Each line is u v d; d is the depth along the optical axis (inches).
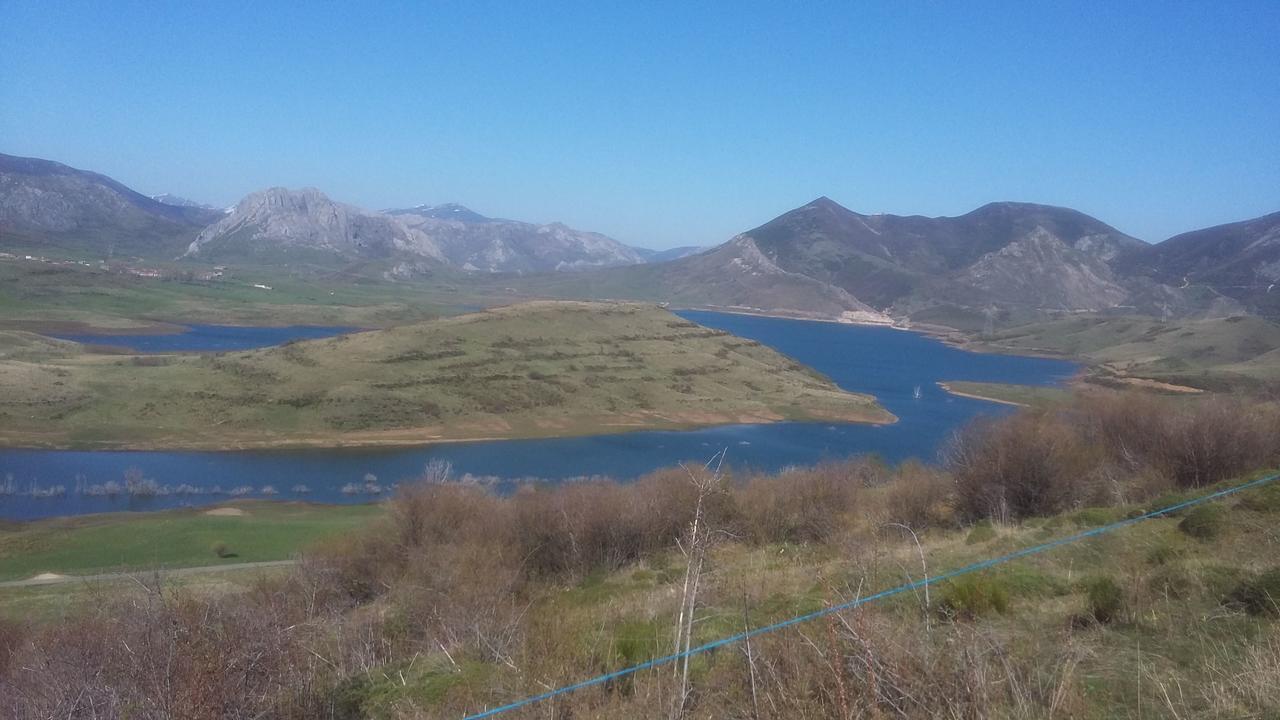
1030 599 268.2
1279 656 184.9
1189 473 581.0
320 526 1192.8
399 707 219.5
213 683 208.4
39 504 1475.1
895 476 932.0
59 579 861.2
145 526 1174.3
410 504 723.4
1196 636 215.6
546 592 459.8
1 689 247.8
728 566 382.0
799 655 192.7
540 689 209.0
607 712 190.7
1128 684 185.6
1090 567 313.0
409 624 349.1
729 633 233.1
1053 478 599.2
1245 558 290.7
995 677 182.5
